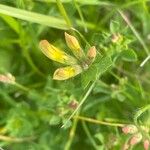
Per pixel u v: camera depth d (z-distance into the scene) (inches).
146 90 5.7
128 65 5.6
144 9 5.6
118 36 4.7
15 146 5.6
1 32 5.6
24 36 5.4
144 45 5.3
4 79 5.0
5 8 4.5
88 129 5.6
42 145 5.6
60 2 4.5
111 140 5.1
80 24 5.4
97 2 5.1
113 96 5.1
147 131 4.5
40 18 4.7
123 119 5.4
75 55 4.0
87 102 5.3
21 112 5.6
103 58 4.0
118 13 5.5
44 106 5.4
